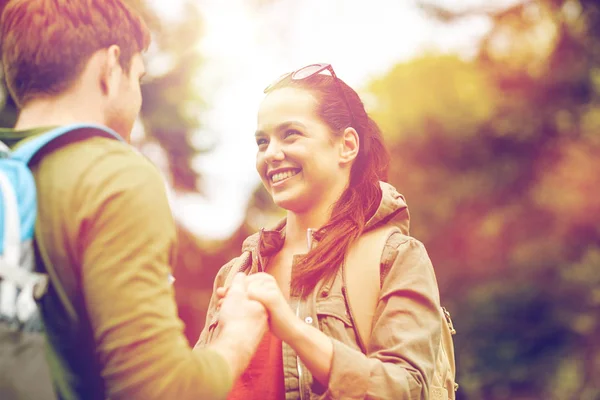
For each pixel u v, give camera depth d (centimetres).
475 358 1636
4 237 141
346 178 206
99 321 143
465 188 1800
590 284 1583
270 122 202
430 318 184
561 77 1695
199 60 1067
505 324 1642
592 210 1677
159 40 1030
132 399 141
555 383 1508
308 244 197
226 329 161
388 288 187
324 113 202
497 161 1798
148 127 1034
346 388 166
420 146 1858
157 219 151
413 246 194
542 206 1747
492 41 1862
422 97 1920
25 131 156
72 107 162
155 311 144
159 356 142
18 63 161
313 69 206
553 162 1752
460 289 1758
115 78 166
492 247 1762
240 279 171
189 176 1080
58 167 151
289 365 183
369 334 185
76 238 146
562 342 1586
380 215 199
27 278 141
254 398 186
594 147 1694
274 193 203
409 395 170
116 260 144
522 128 1744
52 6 161
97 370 150
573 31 1692
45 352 142
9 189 143
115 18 167
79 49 162
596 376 1466
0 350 136
